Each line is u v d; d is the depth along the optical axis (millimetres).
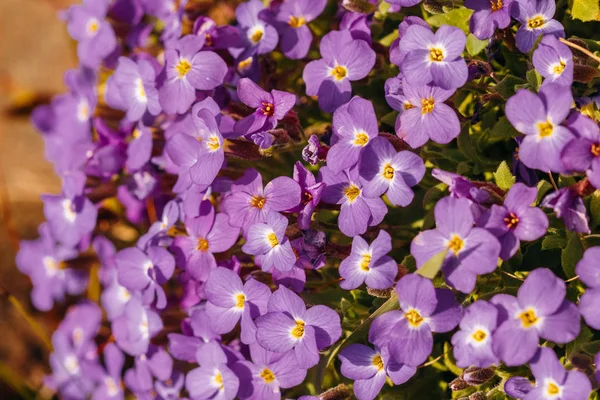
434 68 308
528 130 291
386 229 349
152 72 358
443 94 309
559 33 313
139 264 358
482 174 347
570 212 293
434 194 336
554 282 279
